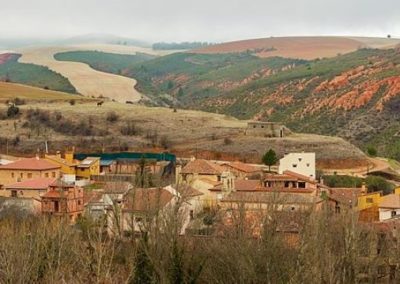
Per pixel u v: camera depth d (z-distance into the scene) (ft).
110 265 209.26
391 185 502.79
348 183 498.28
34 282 209.46
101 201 313.32
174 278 209.97
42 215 294.05
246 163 614.75
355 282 215.92
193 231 245.65
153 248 214.07
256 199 288.10
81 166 526.16
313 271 203.72
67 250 223.92
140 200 255.09
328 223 230.07
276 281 205.26
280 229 224.12
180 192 279.28
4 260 205.05
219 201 323.98
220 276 213.25
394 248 235.40
